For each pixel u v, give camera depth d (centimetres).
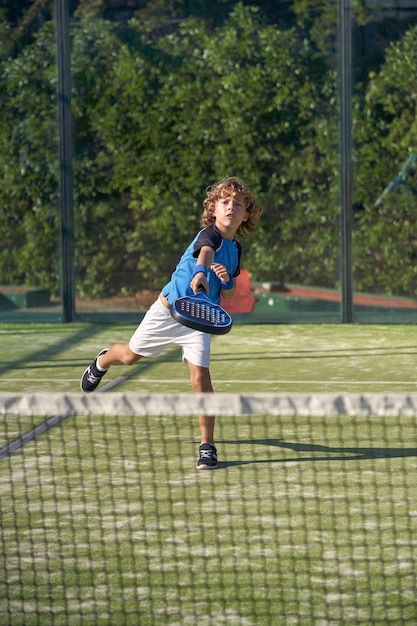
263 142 1630
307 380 1116
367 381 1105
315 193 1631
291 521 588
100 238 1672
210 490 659
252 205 762
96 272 1680
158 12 1620
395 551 533
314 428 856
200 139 1639
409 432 835
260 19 1606
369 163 1619
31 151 1658
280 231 1648
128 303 1678
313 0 1593
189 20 1619
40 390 1052
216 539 557
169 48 1625
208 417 724
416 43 1592
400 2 1587
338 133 1612
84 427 865
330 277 1650
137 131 1644
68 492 657
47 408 531
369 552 532
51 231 1672
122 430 852
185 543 551
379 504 620
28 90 1644
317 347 1396
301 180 1633
